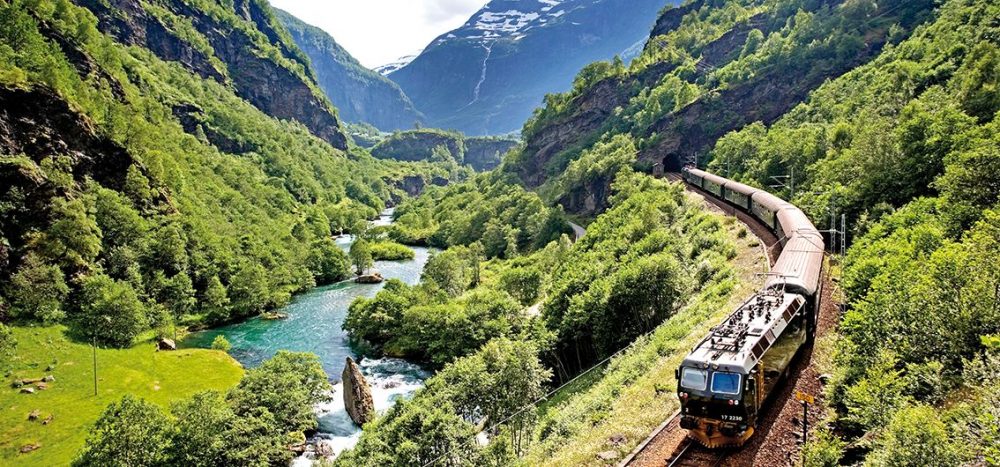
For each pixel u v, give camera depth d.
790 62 175.75
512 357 49.72
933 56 112.00
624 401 39.28
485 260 164.12
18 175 97.56
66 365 77.50
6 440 59.62
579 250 114.25
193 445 50.16
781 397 31.94
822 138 102.12
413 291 104.81
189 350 88.94
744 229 78.94
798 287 38.09
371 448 46.84
